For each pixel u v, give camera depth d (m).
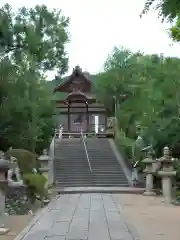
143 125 22.05
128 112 30.89
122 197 17.94
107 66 39.62
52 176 23.88
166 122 19.28
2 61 19.59
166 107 19.12
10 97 19.45
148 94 21.34
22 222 10.70
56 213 12.45
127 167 25.92
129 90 32.97
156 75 19.41
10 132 20.47
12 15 21.25
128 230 9.40
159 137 19.91
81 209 13.47
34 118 23.33
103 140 32.78
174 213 12.54
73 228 9.63
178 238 8.48
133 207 14.14
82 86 44.19
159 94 19.27
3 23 20.22
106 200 16.56
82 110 44.62
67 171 25.16
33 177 15.40
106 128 41.78
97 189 20.92
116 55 39.12
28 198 13.95
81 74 44.12
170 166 17.58
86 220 10.93
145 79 24.28
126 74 35.94
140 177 23.45
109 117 41.75
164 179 17.42
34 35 21.47
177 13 6.57
